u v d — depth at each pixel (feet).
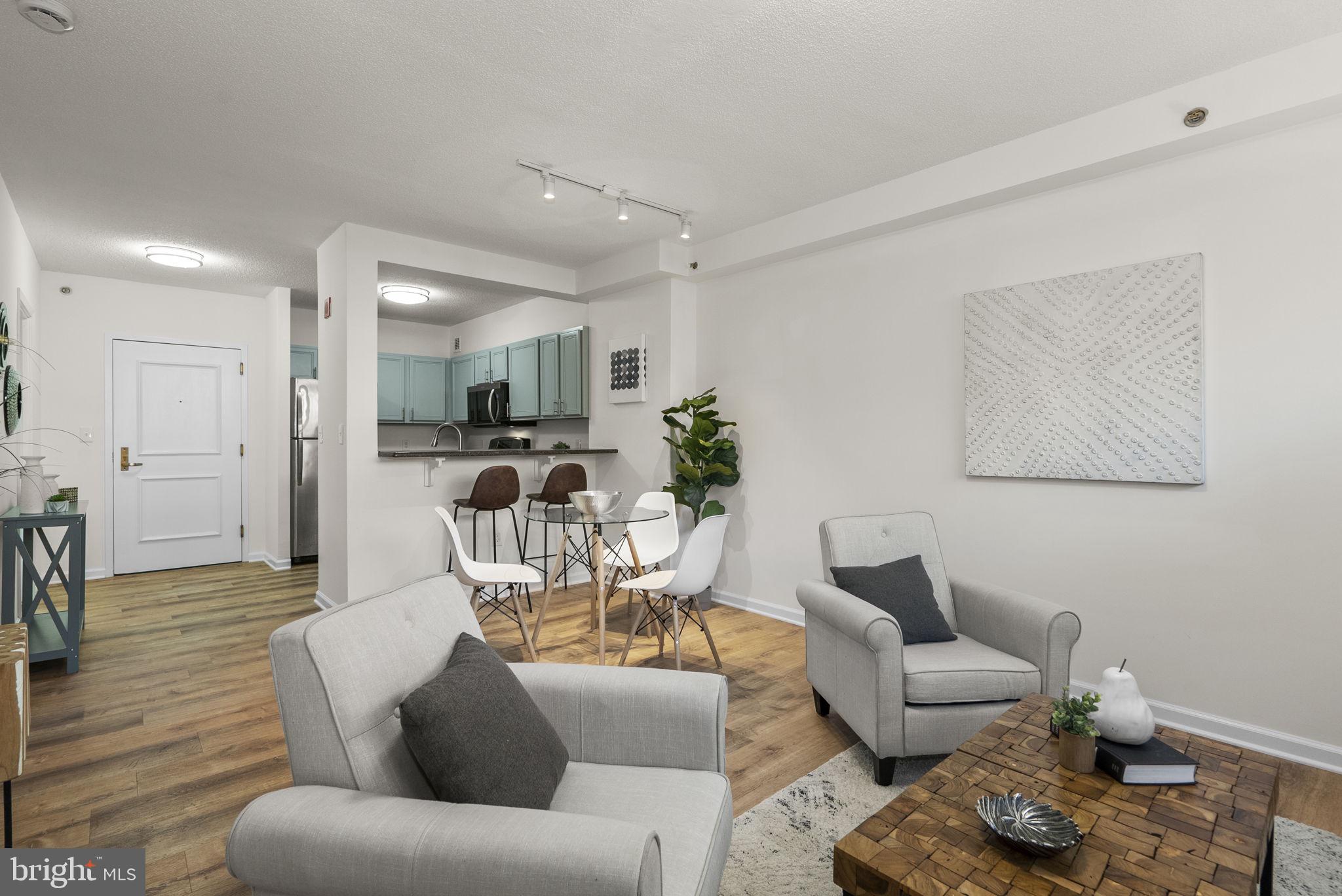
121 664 11.13
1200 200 8.48
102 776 7.46
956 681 7.02
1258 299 8.06
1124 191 9.13
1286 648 7.89
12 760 5.05
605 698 5.08
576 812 4.29
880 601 8.14
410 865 3.21
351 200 11.80
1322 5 6.64
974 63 7.69
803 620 13.39
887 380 11.93
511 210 12.39
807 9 6.71
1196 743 5.42
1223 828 4.25
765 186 11.36
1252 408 8.11
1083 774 4.97
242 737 8.45
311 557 19.53
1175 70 7.85
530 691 5.24
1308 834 6.38
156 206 11.94
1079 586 9.57
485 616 13.85
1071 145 9.09
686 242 14.52
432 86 8.09
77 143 9.45
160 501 18.37
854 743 8.26
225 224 13.03
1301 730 7.79
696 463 14.51
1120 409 9.02
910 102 8.58
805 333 13.28
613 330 16.63
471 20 6.83
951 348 11.04
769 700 9.59
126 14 6.65
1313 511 7.72
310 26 6.90
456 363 22.81
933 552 9.20
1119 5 6.68
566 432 19.01
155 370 18.20
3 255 10.68
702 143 9.70
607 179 11.04
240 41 7.14
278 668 4.00
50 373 16.67
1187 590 8.61
